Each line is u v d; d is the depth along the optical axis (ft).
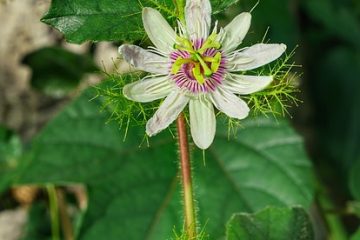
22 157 1.42
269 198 1.31
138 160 1.31
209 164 1.32
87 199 1.28
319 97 1.96
